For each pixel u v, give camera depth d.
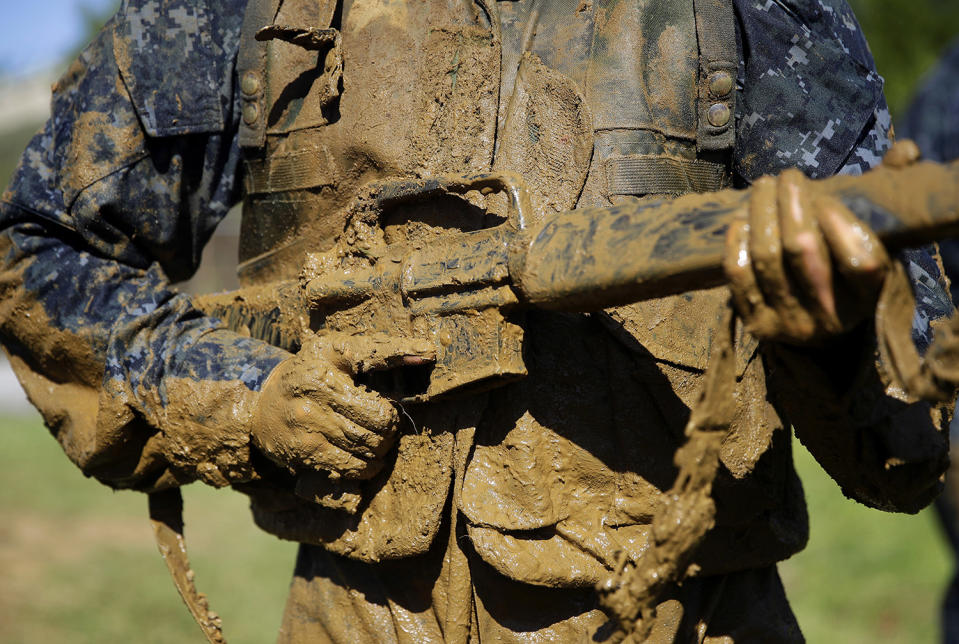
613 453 1.60
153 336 1.82
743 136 1.69
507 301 1.46
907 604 4.76
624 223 1.30
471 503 1.58
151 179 1.88
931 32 10.66
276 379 1.69
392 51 1.70
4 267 1.89
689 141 1.65
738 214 1.17
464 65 1.65
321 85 1.75
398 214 1.65
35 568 5.76
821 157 1.67
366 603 1.80
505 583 1.63
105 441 1.82
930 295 1.64
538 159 1.61
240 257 1.96
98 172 1.84
